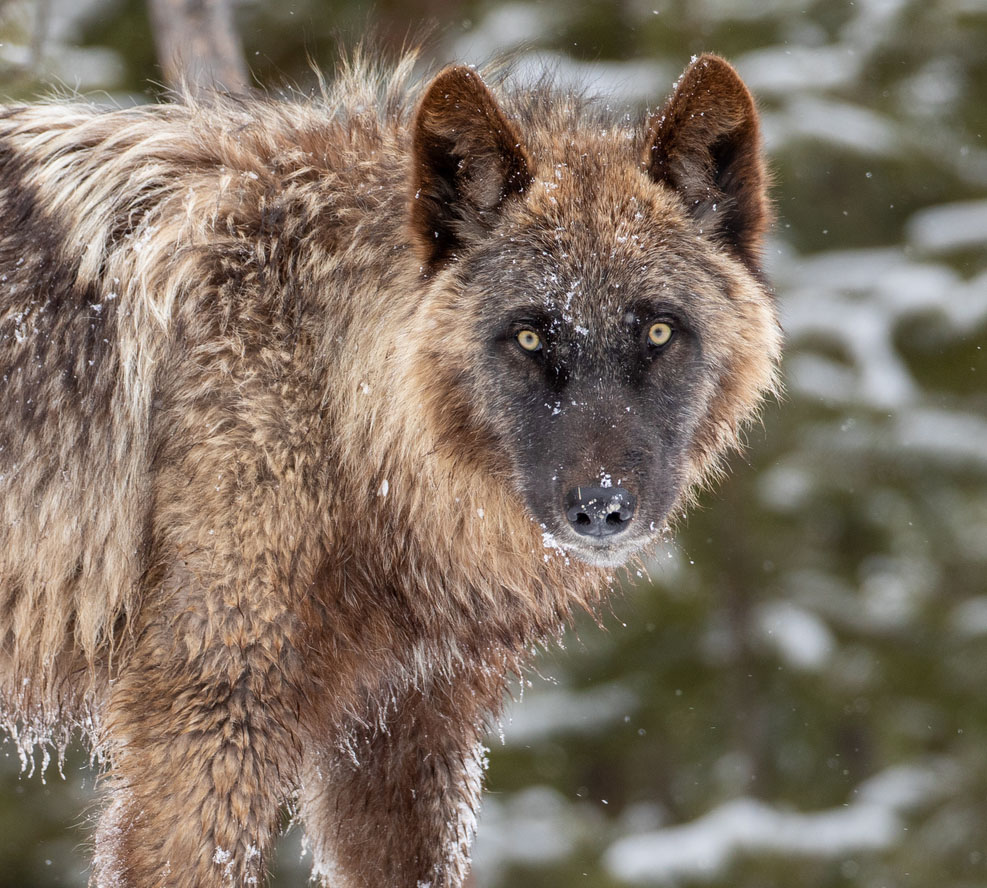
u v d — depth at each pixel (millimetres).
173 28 12797
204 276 7723
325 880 9273
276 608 7590
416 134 7645
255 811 7656
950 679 21812
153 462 7684
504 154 7859
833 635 22109
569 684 22641
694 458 8312
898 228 22953
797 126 21344
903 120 22078
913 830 20562
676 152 8070
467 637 8500
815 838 20078
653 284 7707
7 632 8195
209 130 8453
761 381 8445
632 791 22422
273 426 7594
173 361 7676
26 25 12594
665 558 21250
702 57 7887
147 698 7566
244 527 7477
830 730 21719
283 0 21266
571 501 7391
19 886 21203
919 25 22188
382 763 8969
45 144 8367
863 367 21203
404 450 7914
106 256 7977
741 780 21297
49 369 7953
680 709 21844
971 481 21531
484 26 21672
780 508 21469
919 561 22094
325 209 7996
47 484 7953
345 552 7918
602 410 7523
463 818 9023
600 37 21938
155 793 7531
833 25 22859
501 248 7812
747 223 8312
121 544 7785
